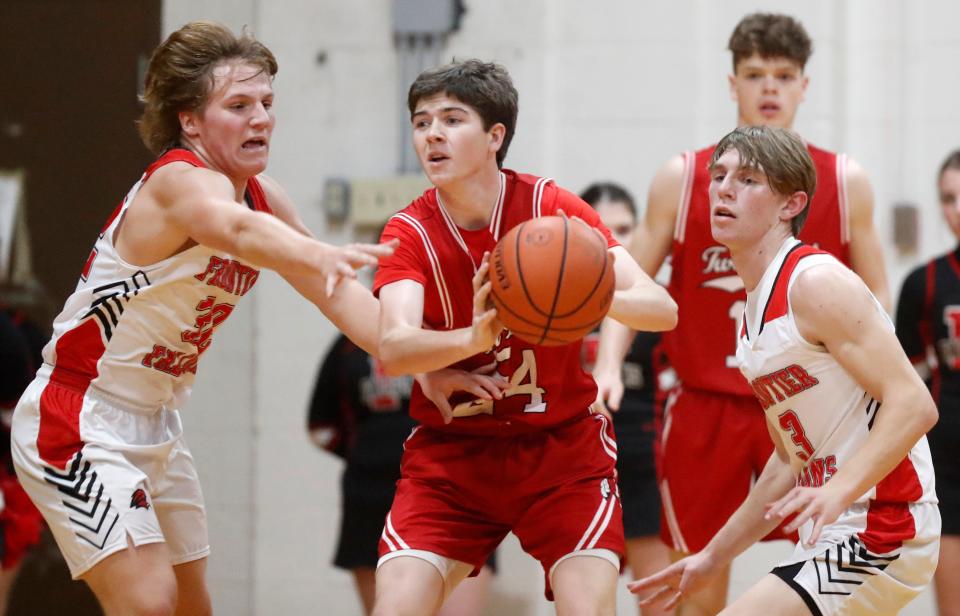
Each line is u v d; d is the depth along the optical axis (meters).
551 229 6.32
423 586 7.07
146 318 7.27
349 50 14.82
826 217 9.96
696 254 10.18
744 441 10.09
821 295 6.69
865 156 14.14
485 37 14.65
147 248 7.10
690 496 10.30
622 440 12.17
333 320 7.64
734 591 13.68
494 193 7.29
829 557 6.84
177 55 7.27
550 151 14.56
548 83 14.56
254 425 14.75
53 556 13.77
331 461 14.65
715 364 10.20
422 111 7.12
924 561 6.90
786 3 14.20
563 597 6.95
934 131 14.02
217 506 14.33
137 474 7.23
